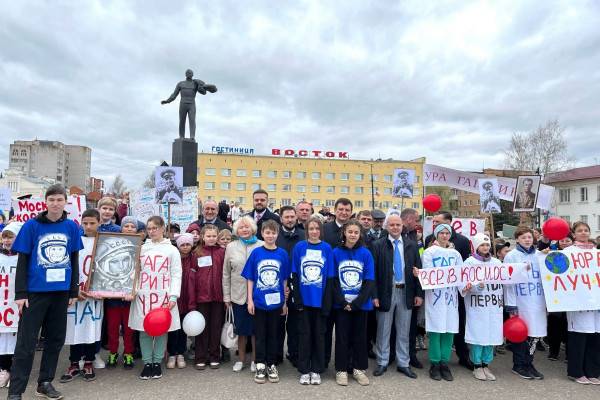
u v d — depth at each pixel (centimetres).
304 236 599
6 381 479
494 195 852
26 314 430
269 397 451
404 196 916
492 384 504
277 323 516
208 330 553
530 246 562
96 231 542
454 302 529
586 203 4059
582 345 514
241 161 7412
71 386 475
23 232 431
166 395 451
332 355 614
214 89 1439
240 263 541
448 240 582
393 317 576
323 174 7719
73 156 9288
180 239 568
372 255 540
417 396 461
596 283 524
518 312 545
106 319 598
